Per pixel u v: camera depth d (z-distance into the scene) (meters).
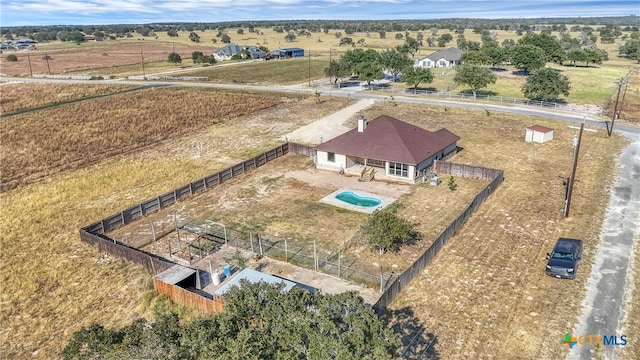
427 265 28.25
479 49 132.12
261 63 146.75
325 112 75.25
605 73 113.25
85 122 72.69
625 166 46.12
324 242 32.06
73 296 26.78
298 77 115.56
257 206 38.66
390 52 108.69
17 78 125.94
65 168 51.72
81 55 185.00
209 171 48.41
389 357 14.21
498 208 36.59
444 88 95.56
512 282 26.31
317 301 17.09
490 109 73.50
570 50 133.25
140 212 37.06
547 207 36.56
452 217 35.47
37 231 35.50
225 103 84.31
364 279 27.08
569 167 46.12
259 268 28.80
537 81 75.06
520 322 22.83
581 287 25.67
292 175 45.84
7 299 26.81
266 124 69.00
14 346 23.00
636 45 153.12
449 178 43.81
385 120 47.00
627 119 65.94
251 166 47.84
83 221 37.06
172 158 54.00
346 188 41.94
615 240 31.00
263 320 16.73
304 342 15.63
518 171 45.38
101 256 31.25
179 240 32.25
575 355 20.55
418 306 24.27
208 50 198.88
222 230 34.44
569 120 65.56
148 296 25.86
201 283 27.36
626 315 23.20
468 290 25.61
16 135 66.12
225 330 15.64
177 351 14.66
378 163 46.44
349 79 110.94
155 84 107.88
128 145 60.19
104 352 15.62
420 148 44.28
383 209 36.62
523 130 60.94
